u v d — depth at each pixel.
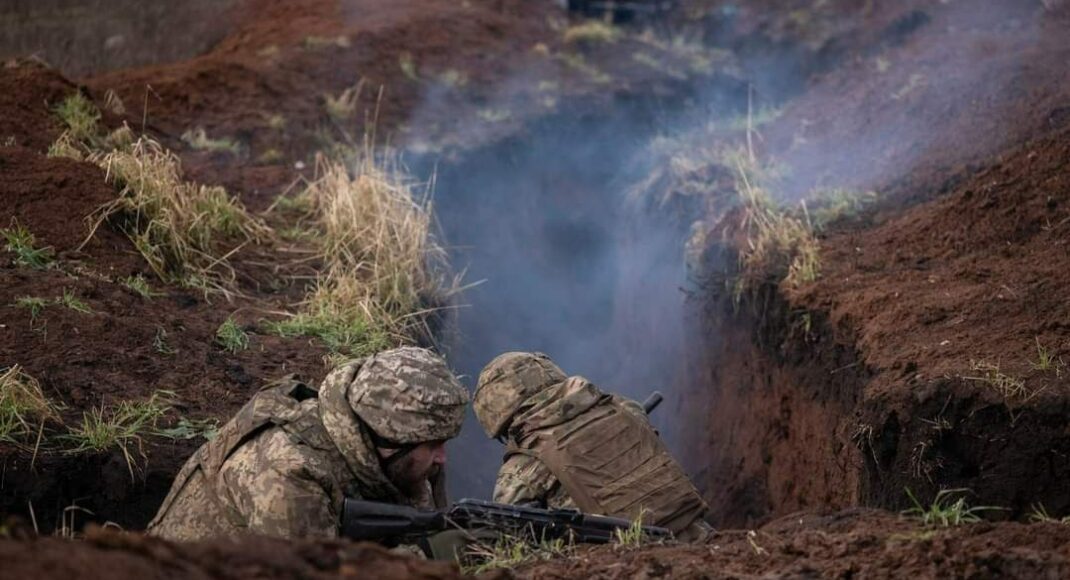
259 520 4.50
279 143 11.59
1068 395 5.76
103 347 6.66
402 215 9.19
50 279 7.17
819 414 7.66
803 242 8.89
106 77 12.43
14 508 5.60
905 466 6.07
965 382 5.99
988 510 5.80
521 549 4.79
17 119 9.40
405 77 13.63
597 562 4.40
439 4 15.98
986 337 6.64
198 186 9.54
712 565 4.19
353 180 10.77
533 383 5.91
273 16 15.51
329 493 4.61
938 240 8.30
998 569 3.92
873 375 6.75
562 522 4.89
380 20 14.88
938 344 6.68
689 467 10.05
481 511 4.78
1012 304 6.96
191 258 8.13
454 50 14.59
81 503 5.72
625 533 4.94
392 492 4.77
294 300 8.13
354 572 3.15
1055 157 8.30
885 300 7.52
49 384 6.25
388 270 8.48
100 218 7.87
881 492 6.20
